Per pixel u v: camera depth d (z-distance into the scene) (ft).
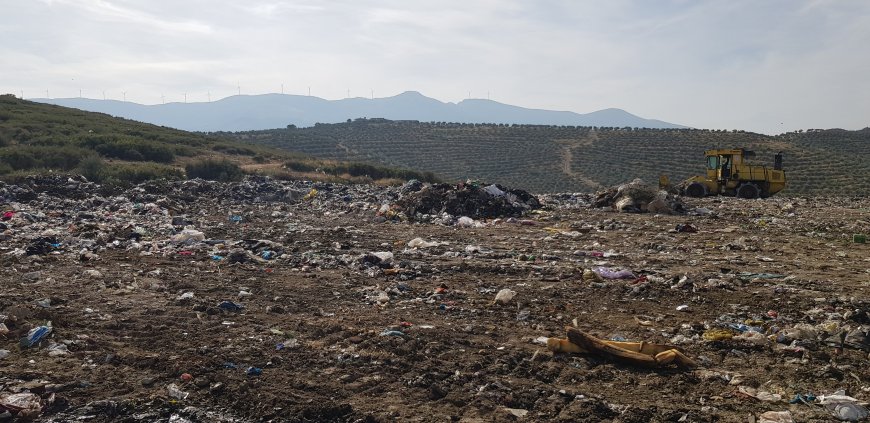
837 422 17.34
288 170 125.80
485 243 48.88
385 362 21.84
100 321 26.03
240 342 23.81
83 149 106.63
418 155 265.34
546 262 40.63
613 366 21.79
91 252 41.78
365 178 125.80
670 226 57.88
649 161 231.50
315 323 26.45
